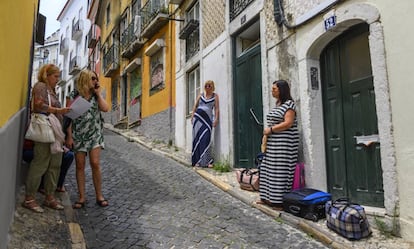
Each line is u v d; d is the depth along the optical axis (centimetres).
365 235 331
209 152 685
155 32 1169
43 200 410
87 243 324
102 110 438
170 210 419
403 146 330
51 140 360
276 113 430
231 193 494
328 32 429
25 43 366
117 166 672
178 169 668
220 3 736
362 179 397
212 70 761
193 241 335
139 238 338
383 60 351
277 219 395
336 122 439
